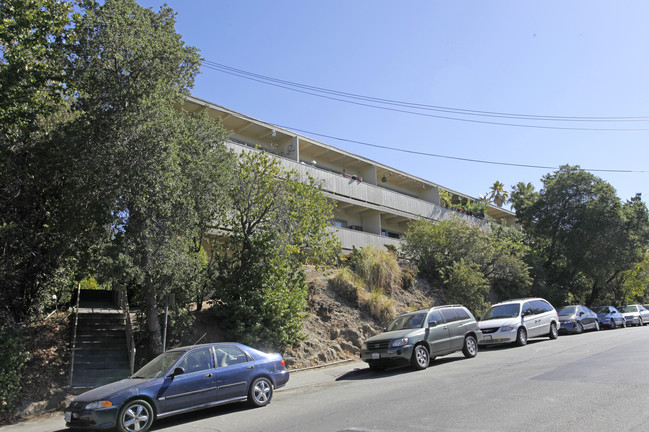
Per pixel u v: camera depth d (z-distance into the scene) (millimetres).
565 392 7977
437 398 8297
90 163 10883
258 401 9203
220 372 8812
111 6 11203
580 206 29641
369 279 20297
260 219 15422
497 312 18172
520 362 12297
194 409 8344
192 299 14047
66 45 11281
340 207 27969
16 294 12727
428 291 22891
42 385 11391
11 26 11672
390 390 9641
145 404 7746
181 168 11977
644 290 45719
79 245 13281
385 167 31781
